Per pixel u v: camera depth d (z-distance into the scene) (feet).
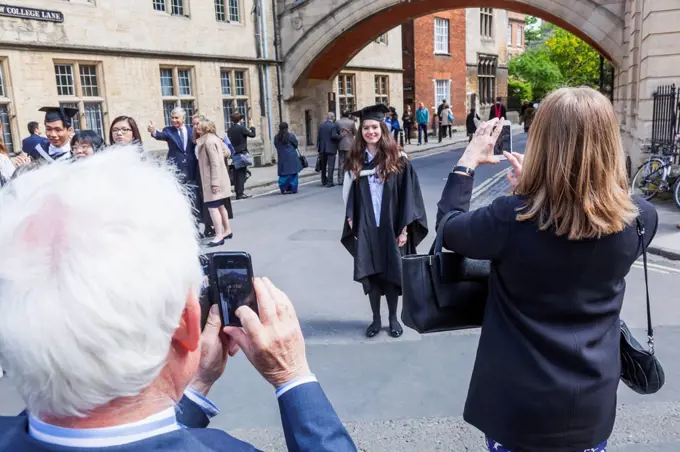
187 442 2.68
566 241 5.22
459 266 6.23
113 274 2.47
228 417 11.57
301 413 3.30
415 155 71.82
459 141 92.17
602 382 5.35
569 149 5.06
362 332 15.88
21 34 38.19
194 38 52.31
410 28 95.71
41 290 2.45
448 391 12.43
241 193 41.24
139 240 2.62
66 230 2.54
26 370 2.42
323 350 14.69
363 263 14.97
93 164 2.95
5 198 2.79
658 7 35.63
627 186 5.37
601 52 57.21
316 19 61.52
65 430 2.59
